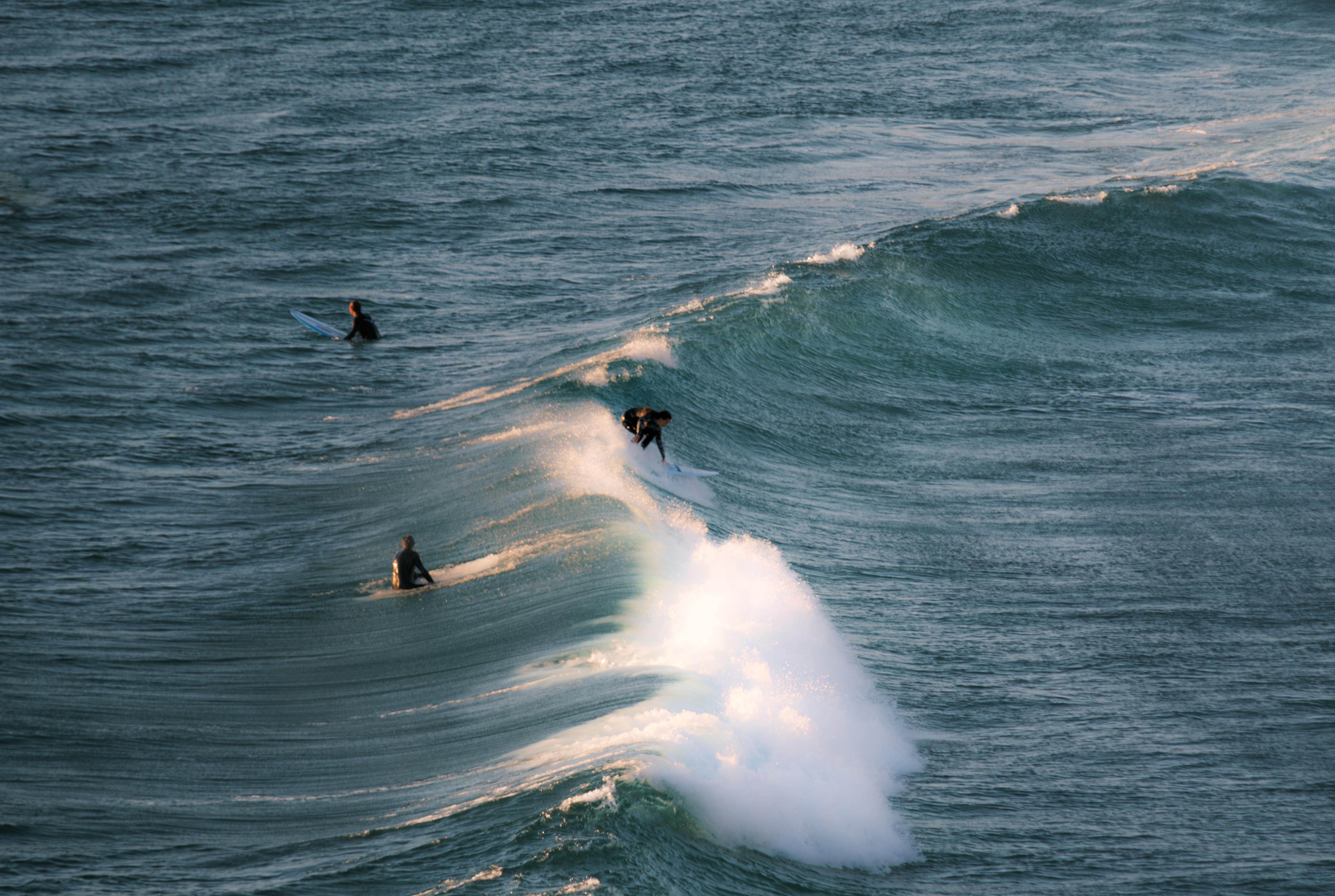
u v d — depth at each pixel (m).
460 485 68.25
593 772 30.75
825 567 59.34
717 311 100.94
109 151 177.25
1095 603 55.97
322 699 44.50
